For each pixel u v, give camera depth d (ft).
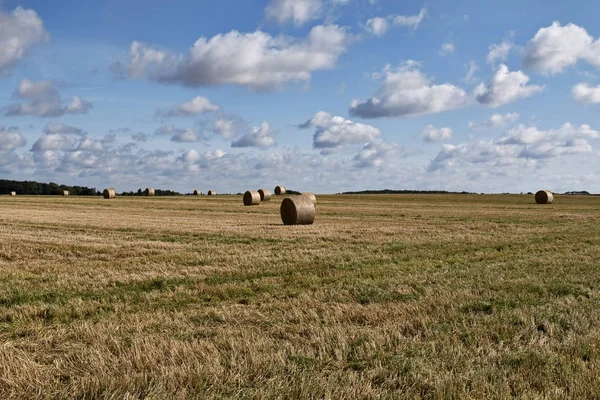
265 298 30.58
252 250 52.65
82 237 65.57
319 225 88.38
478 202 225.35
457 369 17.87
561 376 17.13
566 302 28.48
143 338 21.34
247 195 174.40
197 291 32.55
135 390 16.01
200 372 17.16
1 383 16.67
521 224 90.89
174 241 61.93
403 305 27.45
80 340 21.91
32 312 26.76
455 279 36.11
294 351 19.69
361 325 23.95
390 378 17.20
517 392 16.12
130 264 43.78
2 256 49.80
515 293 31.14
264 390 15.96
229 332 22.56
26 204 178.70
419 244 58.95
